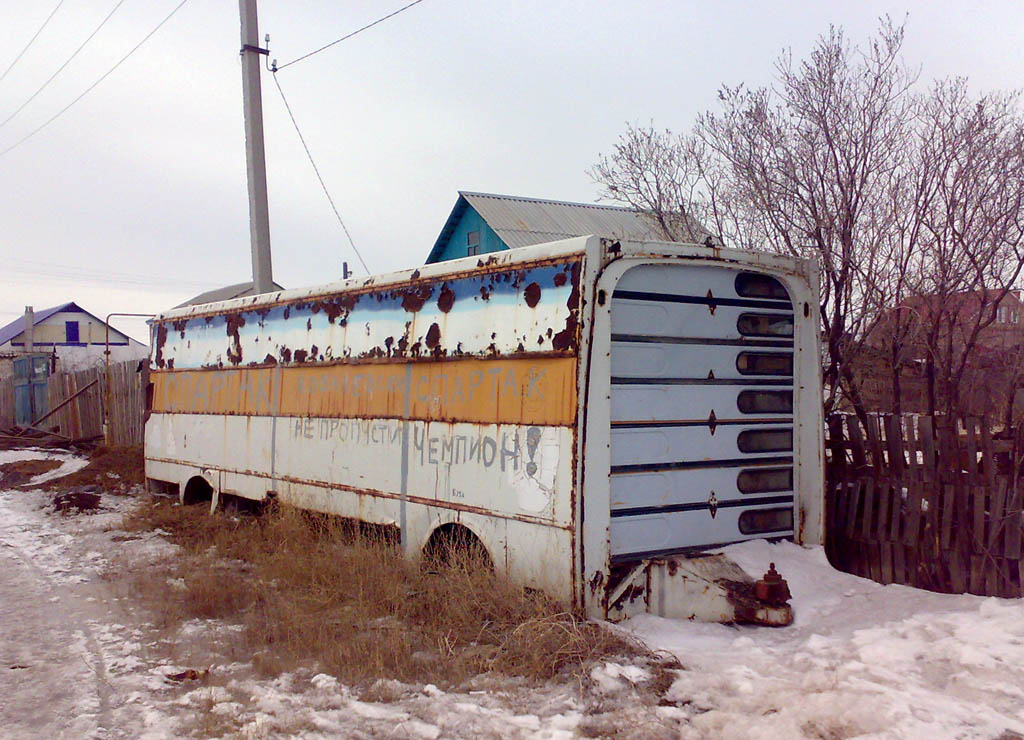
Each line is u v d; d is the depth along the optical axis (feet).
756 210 30.81
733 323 22.35
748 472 22.49
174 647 20.17
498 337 22.00
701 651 18.40
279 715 15.90
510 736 14.82
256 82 49.01
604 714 15.49
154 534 34.42
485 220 83.97
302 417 30.48
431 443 24.16
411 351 25.23
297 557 26.61
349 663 18.30
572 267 20.01
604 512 19.67
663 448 21.02
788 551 22.52
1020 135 25.30
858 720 14.43
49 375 84.89
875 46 28.19
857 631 18.72
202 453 37.17
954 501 22.11
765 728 14.49
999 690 15.23
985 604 19.13
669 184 33.88
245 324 34.53
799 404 23.36
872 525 23.71
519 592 20.48
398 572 23.81
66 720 16.14
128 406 67.46
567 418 19.63
